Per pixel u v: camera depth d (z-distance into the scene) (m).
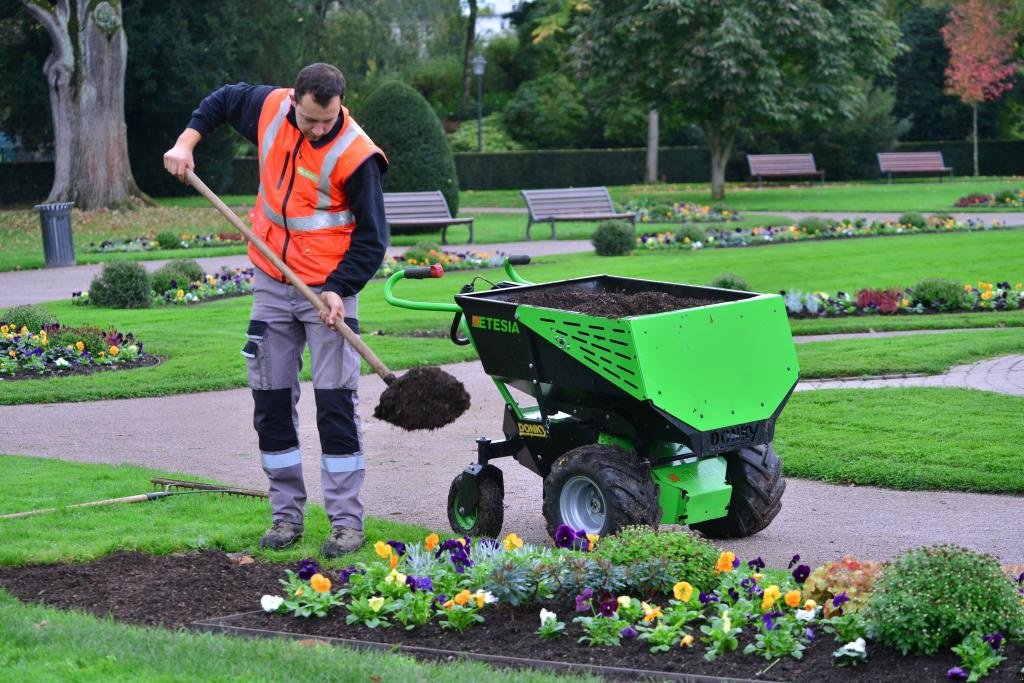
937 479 7.16
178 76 38.03
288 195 5.61
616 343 5.56
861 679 4.04
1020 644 4.18
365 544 5.87
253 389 5.82
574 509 5.88
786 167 42.53
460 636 4.56
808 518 6.61
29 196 39.69
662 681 4.06
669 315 5.57
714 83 34.16
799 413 8.83
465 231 27.53
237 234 26.44
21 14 36.19
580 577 4.73
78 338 12.01
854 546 6.09
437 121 28.81
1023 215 28.17
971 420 8.43
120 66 33.34
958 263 18.70
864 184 42.03
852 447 7.85
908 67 48.22
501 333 6.06
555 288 6.61
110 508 6.48
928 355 10.95
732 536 6.28
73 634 4.34
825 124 37.84
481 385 10.48
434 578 4.91
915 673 4.05
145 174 40.81
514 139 49.88
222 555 5.60
